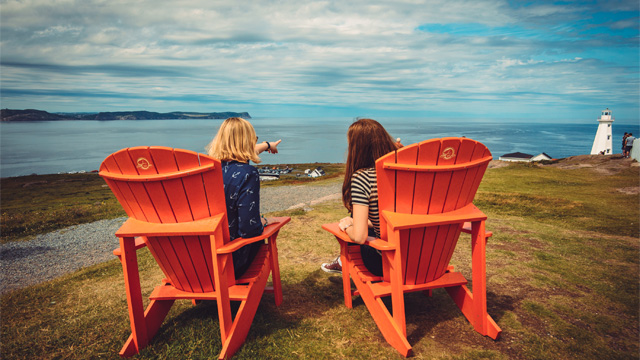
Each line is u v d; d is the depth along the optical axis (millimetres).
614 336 1956
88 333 2143
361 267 2189
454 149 1604
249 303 1937
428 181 1660
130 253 1772
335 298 2523
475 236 1888
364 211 1851
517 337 1937
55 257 5656
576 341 1899
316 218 5652
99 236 7266
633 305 2340
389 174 1656
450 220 1726
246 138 1959
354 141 1924
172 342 1941
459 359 1729
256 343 1894
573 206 6590
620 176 13148
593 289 2617
